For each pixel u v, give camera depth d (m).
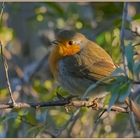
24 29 16.69
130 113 9.33
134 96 11.15
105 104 10.94
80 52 12.71
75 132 13.41
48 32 16.81
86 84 12.52
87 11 16.03
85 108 12.70
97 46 12.89
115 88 8.60
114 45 12.87
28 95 14.36
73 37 12.77
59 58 12.77
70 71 12.58
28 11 15.98
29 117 11.72
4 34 13.96
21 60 16.50
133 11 16.08
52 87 14.55
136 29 12.01
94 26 15.54
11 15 16.30
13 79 15.20
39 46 16.88
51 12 15.52
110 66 12.48
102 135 13.39
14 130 13.37
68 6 15.72
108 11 15.86
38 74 16.05
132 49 8.91
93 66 12.51
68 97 12.30
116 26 13.02
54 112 13.44
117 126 13.70
